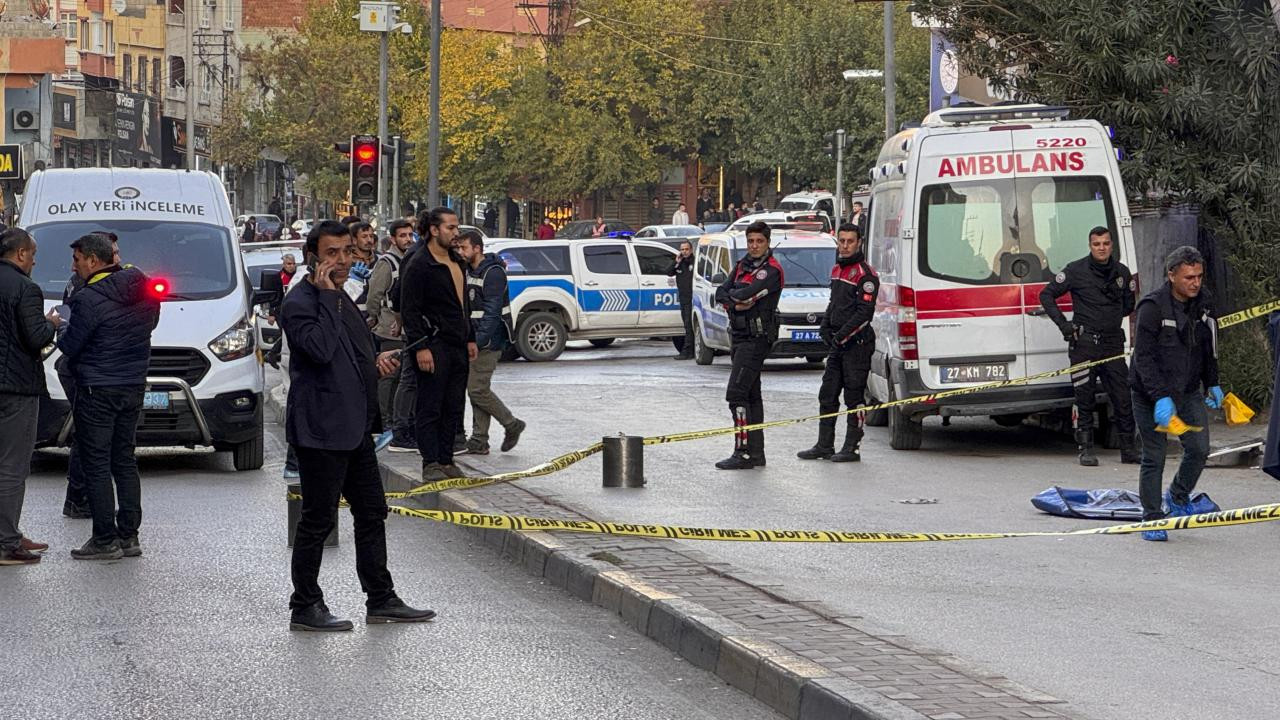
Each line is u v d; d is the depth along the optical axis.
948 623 8.89
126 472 11.34
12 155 35.06
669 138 68.44
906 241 16.98
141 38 95.19
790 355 28.12
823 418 16.38
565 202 72.19
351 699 7.57
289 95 71.81
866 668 7.39
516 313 31.23
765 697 7.50
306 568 9.00
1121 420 16.11
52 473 16.12
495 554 11.48
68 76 101.88
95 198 17.67
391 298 16.38
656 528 10.39
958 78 32.22
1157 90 19.27
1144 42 19.14
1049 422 19.53
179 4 90.56
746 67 68.31
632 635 8.95
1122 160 19.11
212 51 86.38
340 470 8.98
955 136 16.97
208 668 8.14
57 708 7.39
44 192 17.75
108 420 11.20
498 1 81.69
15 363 11.05
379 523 9.24
